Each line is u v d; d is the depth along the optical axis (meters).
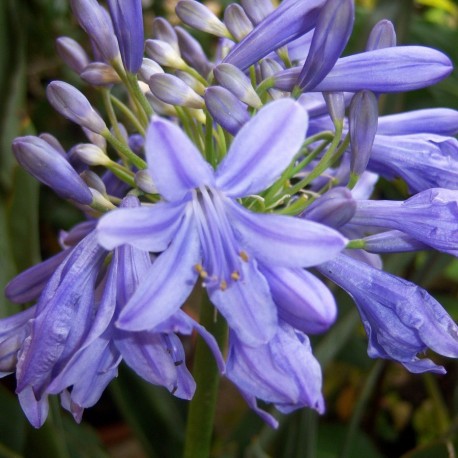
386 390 0.44
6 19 0.31
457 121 0.26
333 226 0.23
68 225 0.44
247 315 0.22
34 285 0.26
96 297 0.24
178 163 0.21
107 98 0.27
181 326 0.21
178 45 0.28
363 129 0.24
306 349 0.22
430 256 0.31
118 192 0.28
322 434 0.38
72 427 0.35
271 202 0.25
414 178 0.26
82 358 0.22
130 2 0.24
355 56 0.25
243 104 0.25
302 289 0.22
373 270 0.24
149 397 0.34
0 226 0.31
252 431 0.33
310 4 0.25
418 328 0.24
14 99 0.31
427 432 0.44
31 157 0.24
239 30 0.27
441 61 0.24
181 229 0.23
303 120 0.21
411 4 0.31
